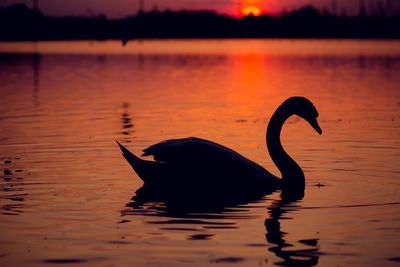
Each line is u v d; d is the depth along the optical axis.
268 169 10.12
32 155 11.20
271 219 7.18
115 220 7.14
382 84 27.42
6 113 17.64
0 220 7.11
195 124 15.36
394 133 13.64
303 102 9.59
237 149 11.82
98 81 30.11
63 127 14.86
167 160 8.91
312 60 49.03
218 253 5.97
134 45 92.12
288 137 13.34
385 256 5.88
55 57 54.56
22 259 5.81
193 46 85.88
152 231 6.71
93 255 5.92
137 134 13.76
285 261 5.75
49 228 6.80
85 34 106.44
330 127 14.80
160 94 23.62
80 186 8.87
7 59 50.19
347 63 44.50
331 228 6.79
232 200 8.21
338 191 8.55
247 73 35.81
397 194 8.31
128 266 5.62
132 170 10.00
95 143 12.54
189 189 8.82
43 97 22.31
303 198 8.23
